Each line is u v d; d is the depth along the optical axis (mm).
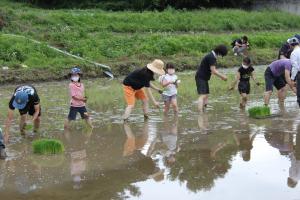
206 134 10812
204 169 8406
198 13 39312
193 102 14914
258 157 9023
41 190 7555
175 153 9414
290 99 14906
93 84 19250
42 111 13773
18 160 9148
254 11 44000
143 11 39969
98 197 7234
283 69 13188
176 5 43250
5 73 19344
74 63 21484
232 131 10992
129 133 11102
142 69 12188
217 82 18906
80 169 8547
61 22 31562
